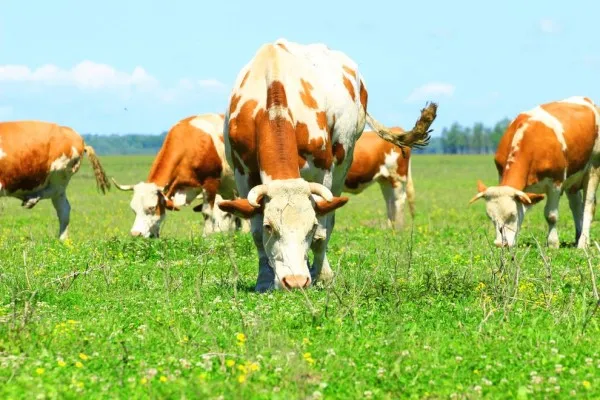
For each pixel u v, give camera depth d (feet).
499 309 30.12
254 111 36.60
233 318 28.94
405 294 32.37
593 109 59.26
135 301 33.17
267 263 36.73
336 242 56.08
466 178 225.56
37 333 26.25
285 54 38.24
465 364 23.35
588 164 58.70
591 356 24.07
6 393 20.42
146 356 24.22
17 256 45.47
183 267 42.91
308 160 37.19
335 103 39.45
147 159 474.08
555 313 29.32
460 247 52.21
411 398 20.72
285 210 33.37
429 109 46.03
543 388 21.15
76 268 41.57
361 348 24.81
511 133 57.82
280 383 21.49
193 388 20.36
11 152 59.98
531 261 43.24
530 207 56.44
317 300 31.99
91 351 24.98
